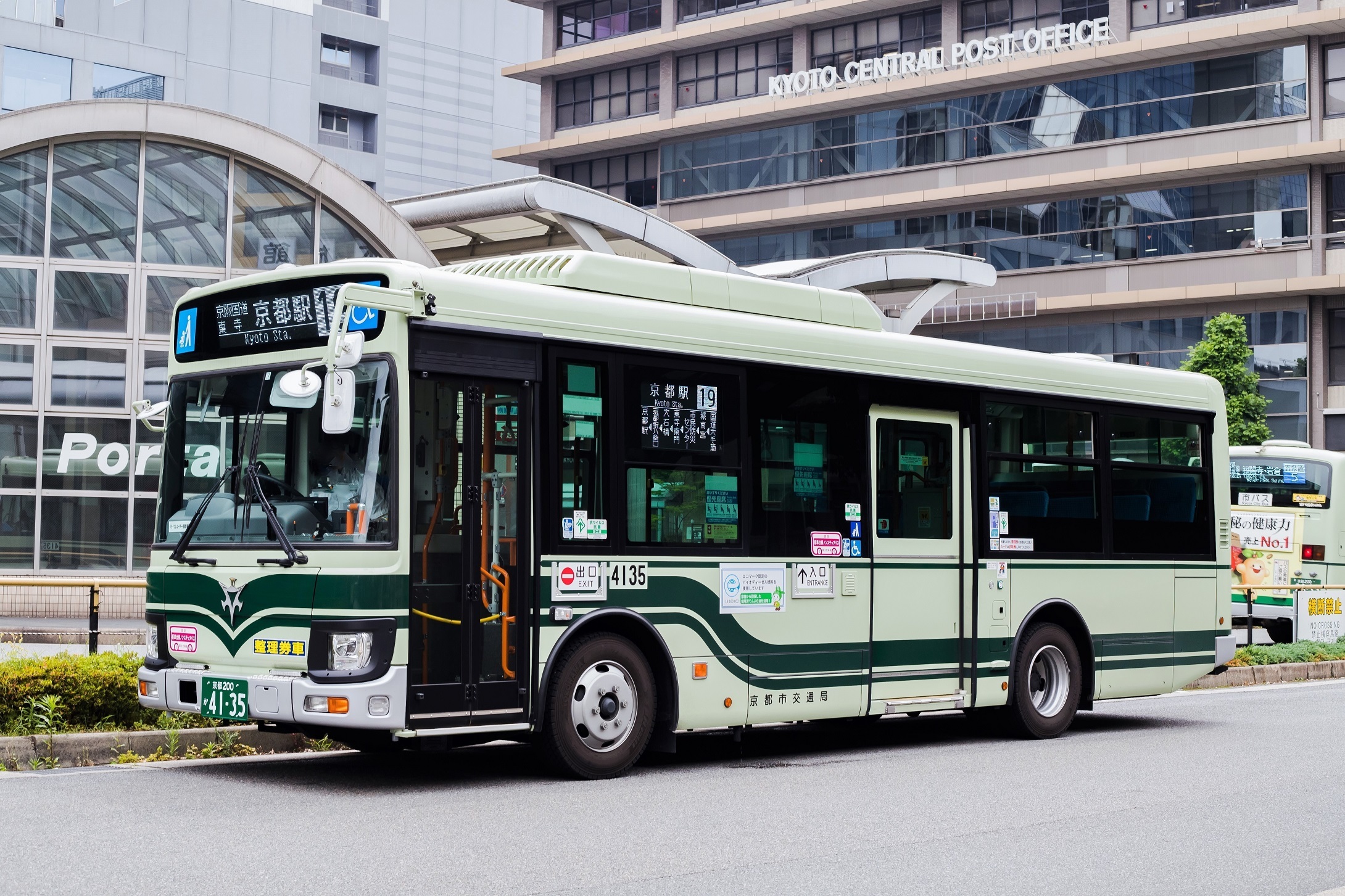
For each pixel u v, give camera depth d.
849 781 9.45
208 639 8.78
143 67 56.94
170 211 22.89
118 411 22.66
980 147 50.25
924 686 11.27
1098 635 12.67
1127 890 6.29
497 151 61.38
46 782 8.67
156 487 23.05
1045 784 9.38
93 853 6.56
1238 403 41.12
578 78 61.09
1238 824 7.92
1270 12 45.56
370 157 69.75
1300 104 44.62
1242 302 45.38
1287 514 25.20
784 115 54.44
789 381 10.54
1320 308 44.44
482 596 8.67
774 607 10.23
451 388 8.70
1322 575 24.77
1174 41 45.69
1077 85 48.41
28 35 53.69
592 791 8.80
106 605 22.36
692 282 10.41
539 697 8.88
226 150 22.95
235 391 9.06
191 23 63.03
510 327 8.98
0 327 22.08
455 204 22.67
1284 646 20.17
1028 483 12.17
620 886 6.14
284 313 8.92
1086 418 12.77
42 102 54.00
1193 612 13.51
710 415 10.01
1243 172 45.38
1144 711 14.68
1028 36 49.06
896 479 11.23
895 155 52.03
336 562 8.27
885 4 52.41
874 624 10.91
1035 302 48.00
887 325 27.20
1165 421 13.51
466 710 8.52
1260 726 13.05
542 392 9.09
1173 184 46.56
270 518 8.59
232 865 6.37
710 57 57.47
